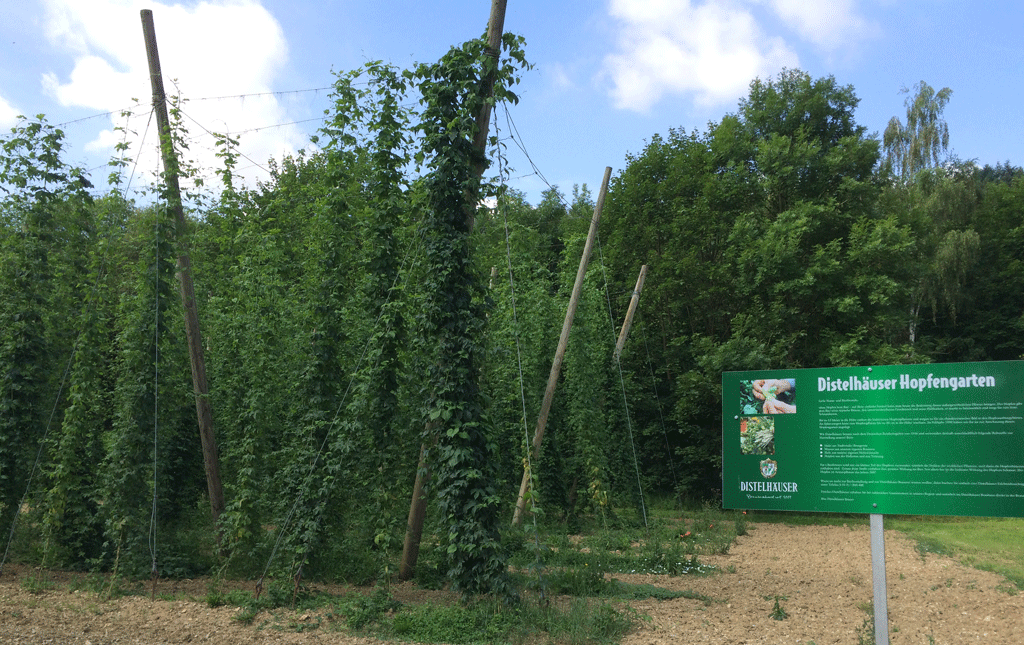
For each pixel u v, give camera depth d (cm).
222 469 1319
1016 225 3925
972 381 617
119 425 1045
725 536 1644
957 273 3644
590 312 2019
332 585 992
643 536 1570
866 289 2391
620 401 2092
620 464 2036
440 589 981
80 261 1202
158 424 1059
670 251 2625
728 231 2611
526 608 826
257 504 1046
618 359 2061
